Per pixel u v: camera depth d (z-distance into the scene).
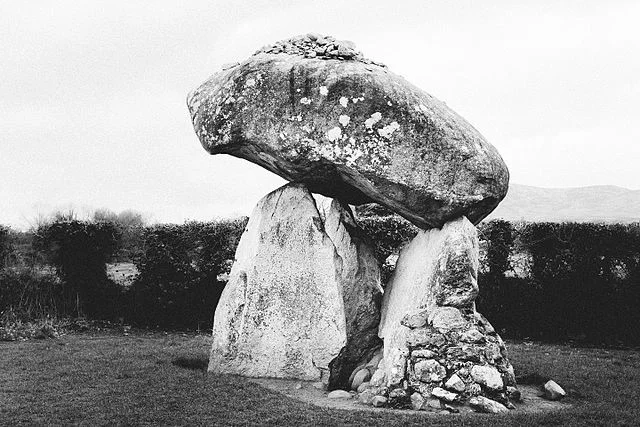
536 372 11.31
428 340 9.41
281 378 10.61
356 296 11.18
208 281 18.36
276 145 10.48
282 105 10.44
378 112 10.16
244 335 10.73
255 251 10.88
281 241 10.84
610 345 16.48
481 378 9.09
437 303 9.72
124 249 18.75
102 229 18.34
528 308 17.33
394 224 17.69
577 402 9.73
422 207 10.26
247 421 8.19
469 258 9.77
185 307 18.31
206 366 11.80
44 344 13.98
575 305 17.11
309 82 10.34
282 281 10.74
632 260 16.91
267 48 11.27
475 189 10.12
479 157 10.16
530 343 16.34
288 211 10.90
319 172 10.69
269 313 10.71
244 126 10.63
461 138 10.20
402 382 9.26
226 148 10.94
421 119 10.12
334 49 10.90
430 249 10.35
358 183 10.50
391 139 10.13
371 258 11.62
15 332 15.34
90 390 9.48
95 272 18.39
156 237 18.34
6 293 17.75
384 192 10.25
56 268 18.27
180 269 18.31
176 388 9.59
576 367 12.19
